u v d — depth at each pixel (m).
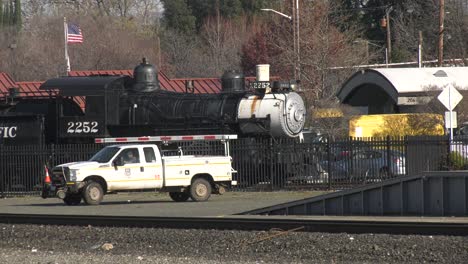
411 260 54.12
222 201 106.56
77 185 103.31
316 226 66.50
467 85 175.50
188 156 110.88
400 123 154.50
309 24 195.62
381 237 61.41
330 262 54.72
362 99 198.88
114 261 57.38
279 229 67.06
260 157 122.19
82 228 74.06
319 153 121.81
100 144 127.00
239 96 125.81
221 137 119.69
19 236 72.94
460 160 113.44
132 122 128.25
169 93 130.00
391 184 78.81
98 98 129.00
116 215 84.81
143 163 105.69
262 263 54.91
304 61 189.12
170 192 110.31
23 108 135.62
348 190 80.69
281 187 121.62
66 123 130.75
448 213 75.75
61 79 132.38
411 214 77.75
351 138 124.50
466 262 52.69
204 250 61.25
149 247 63.75
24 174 129.12
